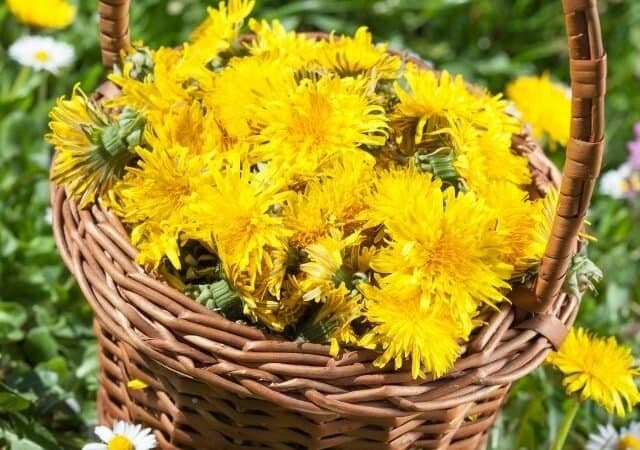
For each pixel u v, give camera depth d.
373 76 0.73
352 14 1.13
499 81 1.12
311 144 0.70
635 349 0.90
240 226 0.69
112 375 0.75
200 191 0.69
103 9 0.75
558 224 0.68
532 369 0.70
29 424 0.78
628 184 0.98
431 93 0.73
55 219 0.72
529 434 0.83
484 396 0.70
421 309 0.68
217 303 0.70
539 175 0.77
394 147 0.73
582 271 0.72
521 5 1.17
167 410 0.72
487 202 0.72
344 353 0.68
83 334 0.85
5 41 1.01
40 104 0.96
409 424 0.70
